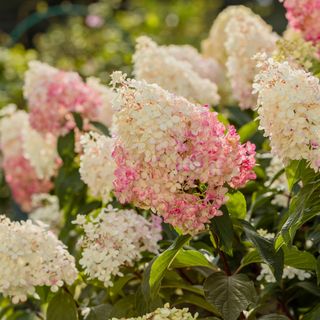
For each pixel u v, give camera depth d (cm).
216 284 329
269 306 383
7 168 573
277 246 318
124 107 303
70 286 384
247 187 436
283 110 298
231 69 471
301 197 316
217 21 590
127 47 855
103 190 395
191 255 341
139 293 359
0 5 1408
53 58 920
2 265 338
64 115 485
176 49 553
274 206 417
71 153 481
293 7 427
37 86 487
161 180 297
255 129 434
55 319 363
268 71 308
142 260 387
